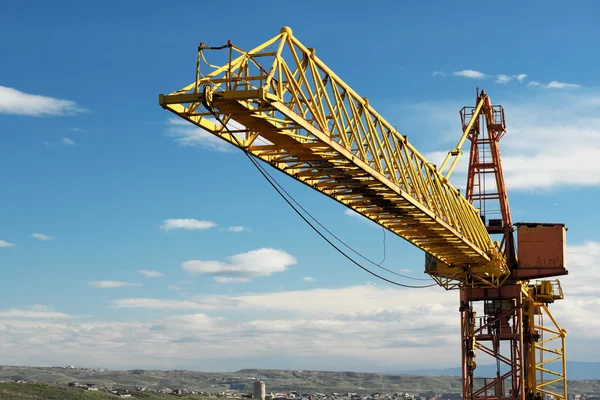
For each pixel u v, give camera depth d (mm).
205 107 32188
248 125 36062
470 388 68562
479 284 67500
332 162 40844
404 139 47031
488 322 69375
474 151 72812
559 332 79688
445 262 64750
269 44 33969
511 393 70312
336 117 38500
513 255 69562
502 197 71312
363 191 45219
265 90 31500
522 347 68125
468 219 58906
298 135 37031
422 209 48625
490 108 72500
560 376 78625
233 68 32938
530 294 75188
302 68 35781
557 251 67875
